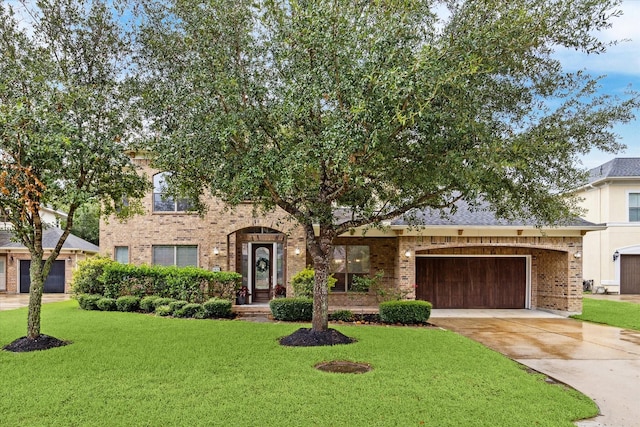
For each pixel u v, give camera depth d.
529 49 8.23
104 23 9.86
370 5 8.16
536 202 9.12
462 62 7.15
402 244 16.44
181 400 6.34
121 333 11.09
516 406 6.32
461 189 8.39
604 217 26.42
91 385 6.96
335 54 7.93
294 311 13.61
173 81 9.29
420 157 8.54
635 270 26.06
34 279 9.79
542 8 7.51
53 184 8.82
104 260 17.31
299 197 10.33
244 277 18.50
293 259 17.47
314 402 6.32
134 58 9.87
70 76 9.73
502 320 15.34
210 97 8.72
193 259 18.28
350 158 7.76
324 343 9.84
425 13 8.05
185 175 9.67
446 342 10.34
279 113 8.55
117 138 9.73
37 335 9.75
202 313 14.12
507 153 7.89
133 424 5.53
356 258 18.52
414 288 16.33
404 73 6.97
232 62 9.12
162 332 11.25
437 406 6.24
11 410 5.93
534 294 18.33
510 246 16.72
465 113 7.70
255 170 8.22
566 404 6.45
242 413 5.88
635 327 13.85
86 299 15.95
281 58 8.66
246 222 17.64
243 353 8.99
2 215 9.66
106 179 9.62
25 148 8.50
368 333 11.30
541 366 8.89
